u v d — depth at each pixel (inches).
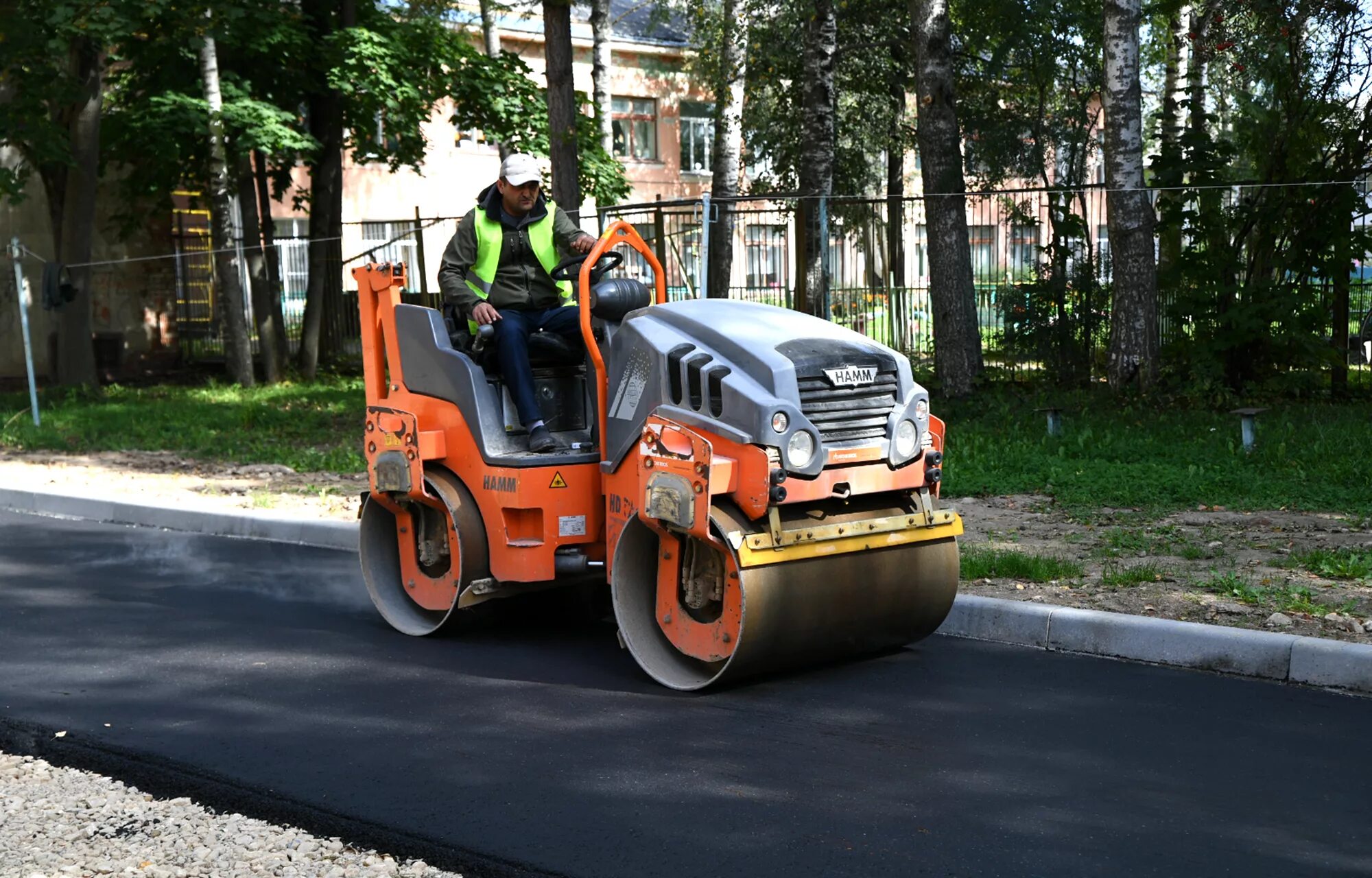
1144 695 229.9
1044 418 536.4
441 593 285.0
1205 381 571.5
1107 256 653.9
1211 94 804.6
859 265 732.0
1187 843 167.8
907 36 1159.0
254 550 388.8
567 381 283.7
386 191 1445.6
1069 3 785.6
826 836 171.2
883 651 261.9
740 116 1197.1
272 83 909.8
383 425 283.6
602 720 222.1
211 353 1007.0
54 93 783.1
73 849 170.9
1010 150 844.6
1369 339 658.2
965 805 181.2
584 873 161.5
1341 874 158.7
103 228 950.4
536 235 283.0
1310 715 217.0
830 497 235.6
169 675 255.3
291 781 195.8
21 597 326.6
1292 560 303.9
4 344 940.0
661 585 248.1
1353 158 596.1
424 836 173.5
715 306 250.7
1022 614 267.0
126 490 483.8
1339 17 608.7
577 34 1557.6
